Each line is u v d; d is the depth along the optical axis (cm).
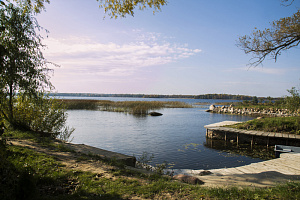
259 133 1744
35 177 438
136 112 4297
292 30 696
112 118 3356
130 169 659
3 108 971
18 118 1091
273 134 1700
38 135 1031
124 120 3142
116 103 5422
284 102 2264
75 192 409
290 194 431
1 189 360
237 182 612
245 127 2002
